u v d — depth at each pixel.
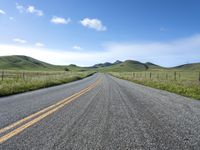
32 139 4.17
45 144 3.90
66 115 6.52
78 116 6.43
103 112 7.18
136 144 4.02
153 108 8.24
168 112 7.47
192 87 17.97
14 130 4.75
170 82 24.28
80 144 3.95
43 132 4.66
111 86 20.53
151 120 6.12
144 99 11.03
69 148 3.72
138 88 18.88
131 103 9.44
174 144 4.07
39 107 7.91
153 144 4.04
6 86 14.57
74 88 17.89
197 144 4.09
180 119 6.36
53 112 6.96
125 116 6.61
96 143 4.02
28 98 10.77
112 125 5.43
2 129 4.82
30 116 6.26
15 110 7.23
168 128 5.27
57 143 3.97
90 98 10.98
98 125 5.39
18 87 15.57
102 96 11.97
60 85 22.31
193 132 4.96
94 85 21.88
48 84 21.84
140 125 5.50
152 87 21.58
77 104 8.84
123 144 4.00
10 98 10.75
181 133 4.84
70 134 4.56
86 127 5.17
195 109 8.30
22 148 3.68
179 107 8.68
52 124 5.37
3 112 6.85
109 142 4.10
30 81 21.81
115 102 9.66
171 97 12.36
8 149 3.62
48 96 11.72
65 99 10.40
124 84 24.45
